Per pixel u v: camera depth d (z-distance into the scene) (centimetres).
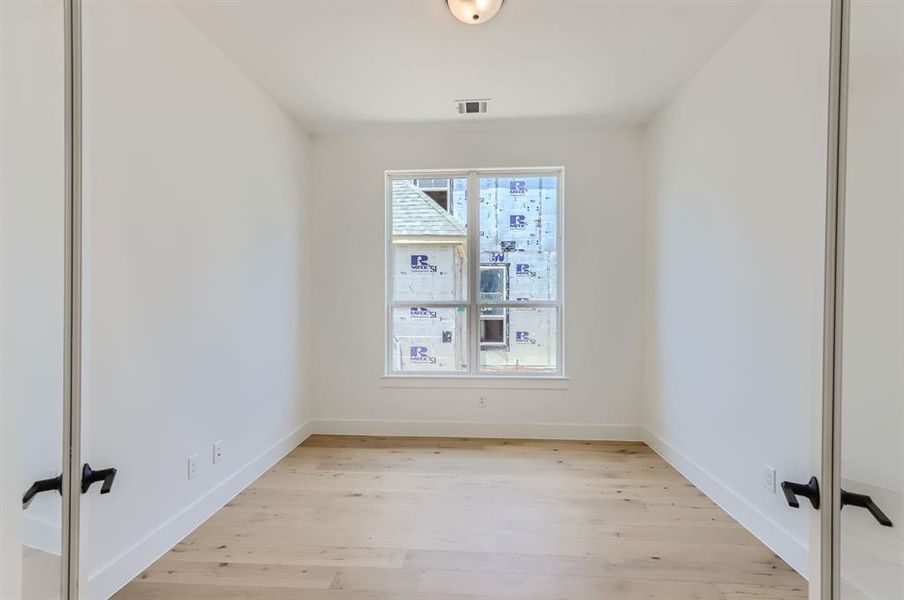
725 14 205
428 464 298
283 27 215
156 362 187
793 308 179
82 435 117
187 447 207
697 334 261
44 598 103
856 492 99
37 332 100
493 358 374
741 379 216
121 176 168
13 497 94
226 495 239
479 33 221
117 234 166
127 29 170
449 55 242
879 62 98
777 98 189
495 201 374
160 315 189
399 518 223
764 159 198
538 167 357
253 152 269
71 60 108
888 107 99
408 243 378
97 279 157
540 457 312
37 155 99
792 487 107
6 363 93
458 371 375
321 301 368
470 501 242
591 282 354
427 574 177
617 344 353
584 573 178
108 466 162
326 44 230
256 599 162
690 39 225
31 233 98
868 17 98
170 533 195
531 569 180
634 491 255
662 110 311
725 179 230
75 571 111
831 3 100
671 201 296
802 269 173
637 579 174
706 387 250
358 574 177
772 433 193
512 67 255
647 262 340
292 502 241
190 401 209
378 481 269
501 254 374
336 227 367
